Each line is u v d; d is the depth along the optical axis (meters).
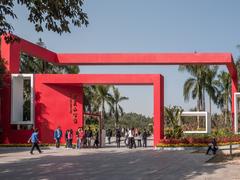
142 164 21.41
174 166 20.42
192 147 34.62
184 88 62.41
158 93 35.72
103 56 38.62
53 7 15.62
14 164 21.42
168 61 38.03
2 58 35.12
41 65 52.56
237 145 38.78
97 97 69.44
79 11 15.89
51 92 36.84
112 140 54.91
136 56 38.31
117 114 72.19
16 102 36.09
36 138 28.53
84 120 39.31
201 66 61.41
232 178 16.02
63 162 22.41
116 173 17.66
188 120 59.03
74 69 54.81
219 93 63.25
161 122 36.25
